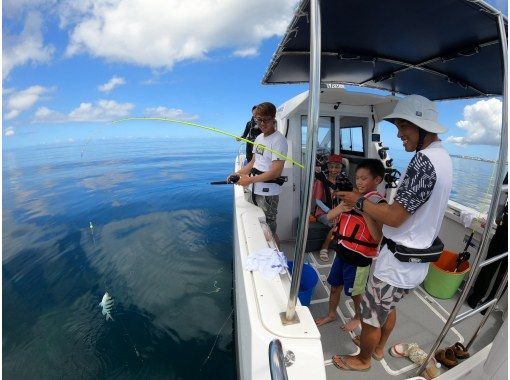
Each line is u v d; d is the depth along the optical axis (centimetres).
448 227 276
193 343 260
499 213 213
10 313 314
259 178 210
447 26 147
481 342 186
